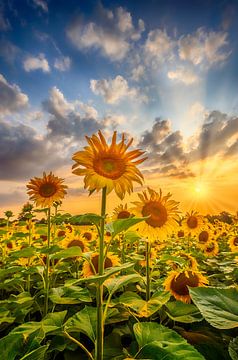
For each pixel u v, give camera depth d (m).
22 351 2.05
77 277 6.23
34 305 4.84
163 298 3.03
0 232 6.34
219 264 7.06
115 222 2.49
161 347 1.85
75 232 8.50
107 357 3.02
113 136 2.98
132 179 2.89
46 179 5.84
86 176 2.82
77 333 3.40
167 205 4.71
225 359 2.42
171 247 10.41
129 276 2.76
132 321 3.95
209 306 2.02
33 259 7.36
